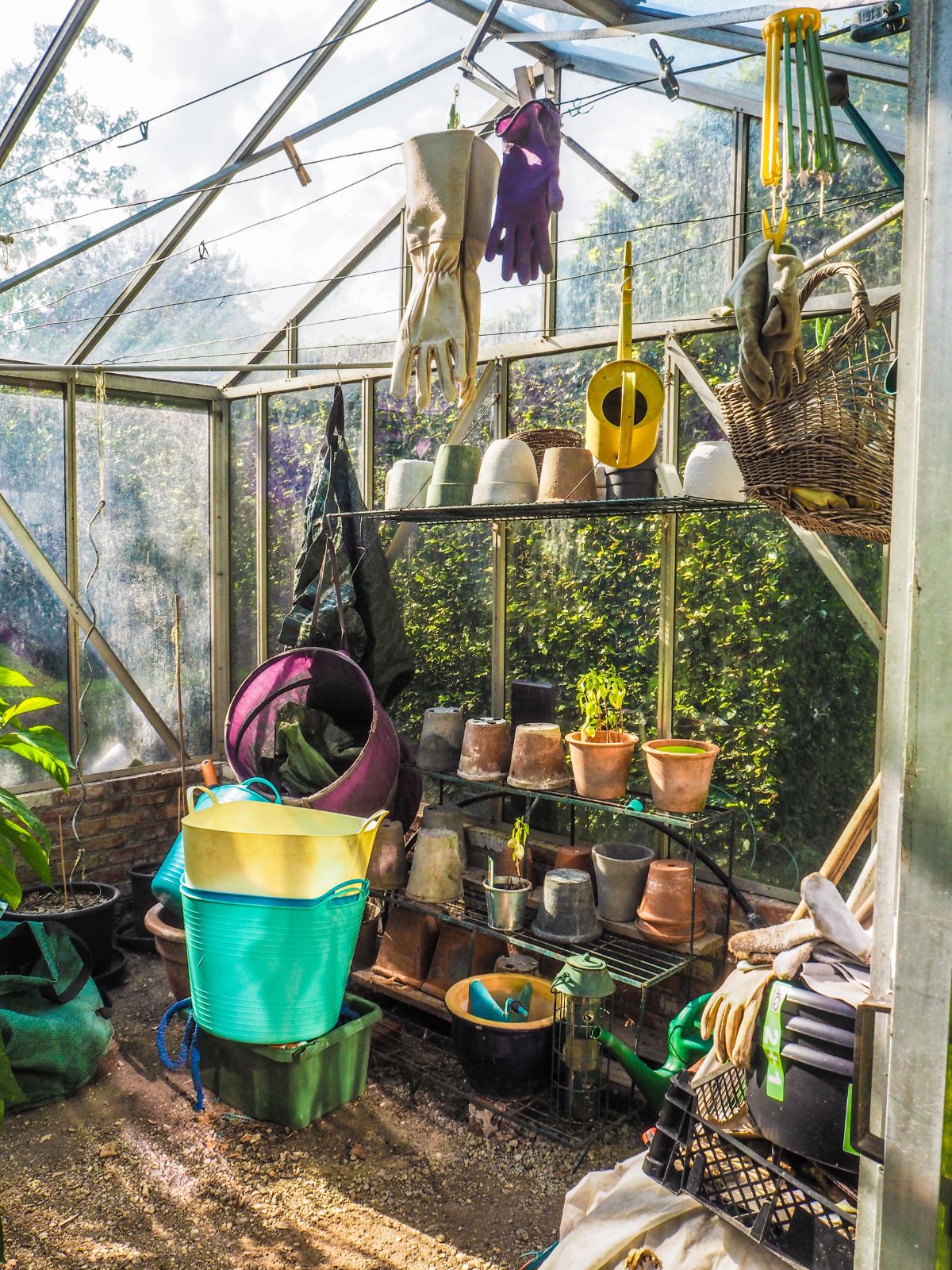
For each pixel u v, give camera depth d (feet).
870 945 4.72
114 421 13.87
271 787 9.87
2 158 9.75
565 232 10.39
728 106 8.86
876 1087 2.80
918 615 2.60
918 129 2.69
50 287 11.55
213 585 15.12
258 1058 8.90
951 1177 2.51
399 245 11.86
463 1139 8.72
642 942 9.16
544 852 10.68
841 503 4.81
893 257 8.02
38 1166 8.30
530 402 10.94
